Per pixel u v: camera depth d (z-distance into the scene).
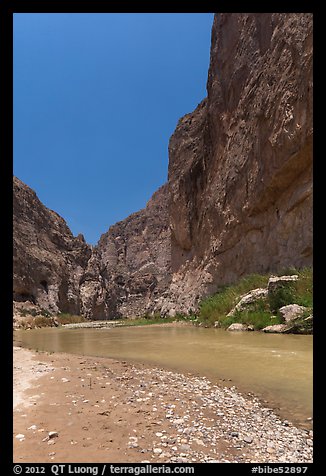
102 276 76.19
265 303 16.31
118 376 7.42
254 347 10.12
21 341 16.77
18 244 46.28
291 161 18.69
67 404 5.35
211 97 34.56
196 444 3.93
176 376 7.36
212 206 31.77
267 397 5.62
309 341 10.55
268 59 23.11
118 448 3.77
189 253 40.62
